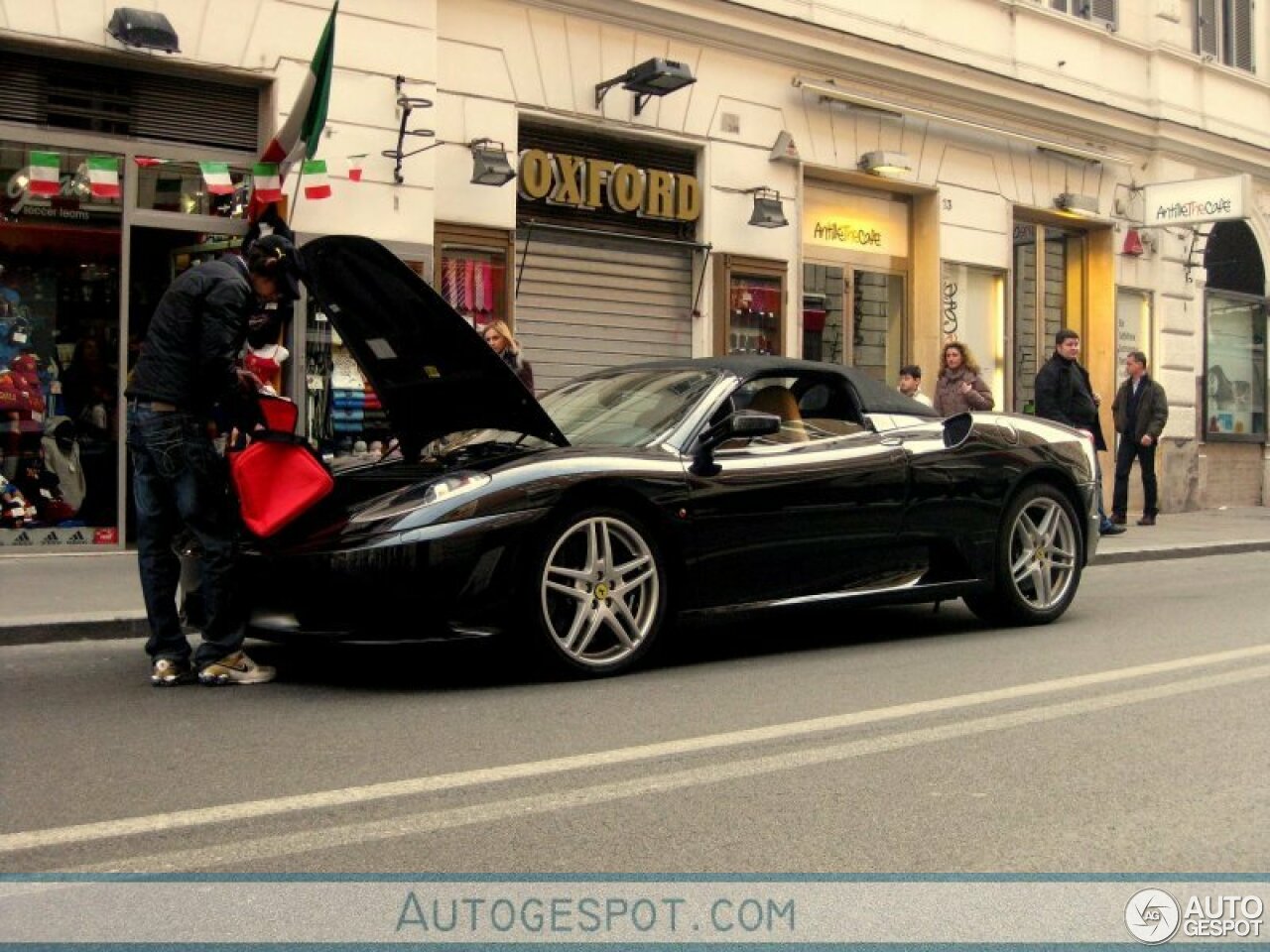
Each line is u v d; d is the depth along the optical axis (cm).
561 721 459
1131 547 1173
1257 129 1894
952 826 347
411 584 482
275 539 508
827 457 599
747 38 1276
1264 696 514
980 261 1530
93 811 354
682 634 662
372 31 1016
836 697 504
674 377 611
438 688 516
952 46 1484
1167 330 1758
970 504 650
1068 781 390
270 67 970
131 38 898
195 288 501
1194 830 346
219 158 967
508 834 337
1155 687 530
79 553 926
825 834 340
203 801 363
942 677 547
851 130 1383
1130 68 1716
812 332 1398
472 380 552
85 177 923
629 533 535
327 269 543
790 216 1329
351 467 588
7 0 870
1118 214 1697
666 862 319
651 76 1139
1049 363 1201
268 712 473
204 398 509
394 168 1026
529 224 1134
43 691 516
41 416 926
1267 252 1914
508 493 503
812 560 587
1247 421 1897
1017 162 1572
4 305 909
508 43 1115
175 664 526
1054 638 659
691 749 422
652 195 1213
